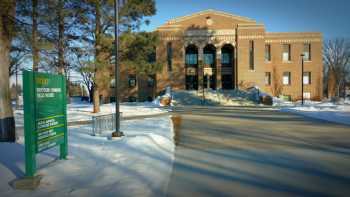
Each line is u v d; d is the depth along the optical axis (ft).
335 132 48.67
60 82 26.84
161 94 171.12
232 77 185.16
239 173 24.09
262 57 176.86
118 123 39.88
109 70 83.97
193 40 180.75
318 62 185.88
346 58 224.33
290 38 187.11
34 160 21.31
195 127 55.21
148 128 50.49
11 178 22.26
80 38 73.36
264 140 40.73
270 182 21.68
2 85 37.81
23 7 45.50
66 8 62.28
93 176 22.85
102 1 73.10
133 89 184.14
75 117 76.64
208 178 22.71
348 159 29.12
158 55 176.96
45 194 19.02
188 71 186.91
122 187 20.43
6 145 35.53
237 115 83.56
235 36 180.04
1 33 37.78
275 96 186.91
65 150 28.40
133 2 77.71
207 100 155.74
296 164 27.09
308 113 87.86
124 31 78.74
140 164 26.63
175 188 20.34
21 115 84.48
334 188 20.30
